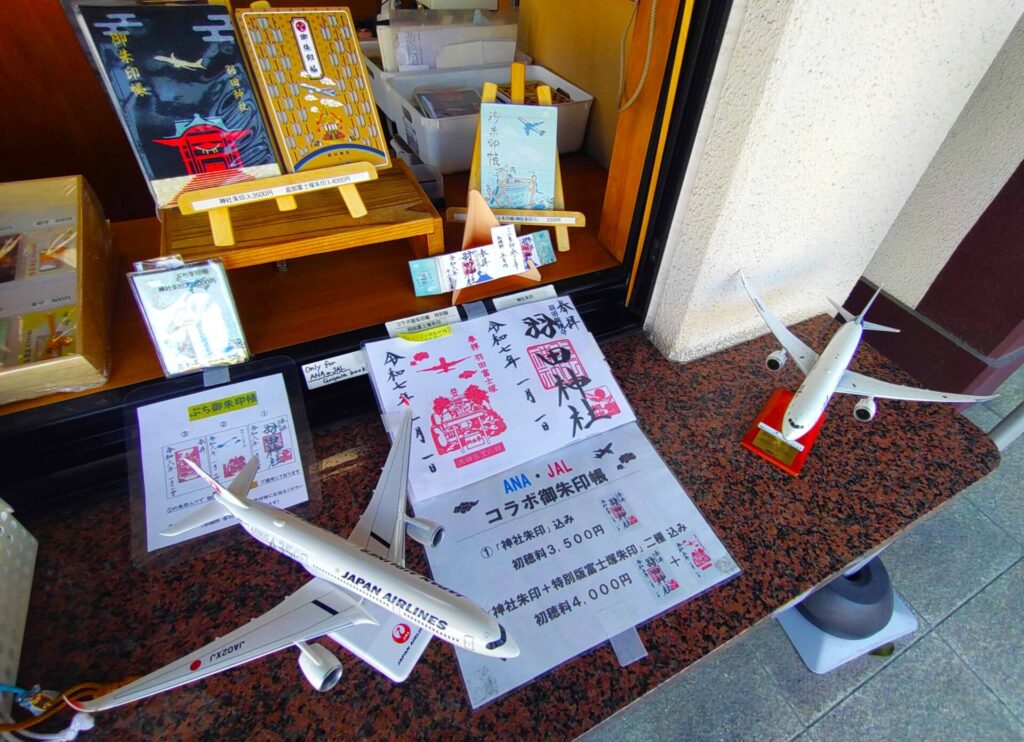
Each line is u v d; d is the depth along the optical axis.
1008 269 1.35
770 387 1.06
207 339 0.82
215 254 0.81
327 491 0.83
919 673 1.33
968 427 1.02
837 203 0.99
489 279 1.01
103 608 0.71
